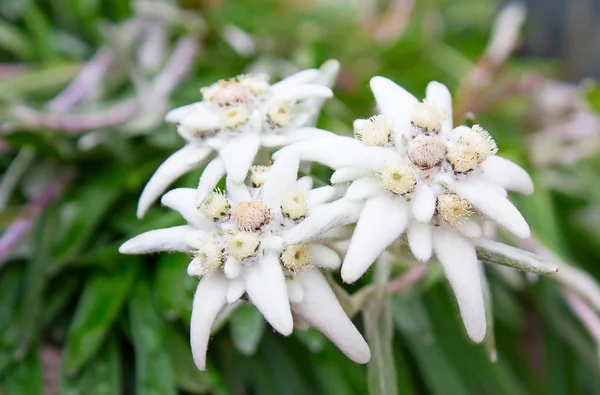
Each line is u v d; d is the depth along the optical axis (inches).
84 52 13.3
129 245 7.3
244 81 7.9
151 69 12.0
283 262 6.9
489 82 12.5
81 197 10.5
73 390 9.4
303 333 9.5
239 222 7.0
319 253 7.0
